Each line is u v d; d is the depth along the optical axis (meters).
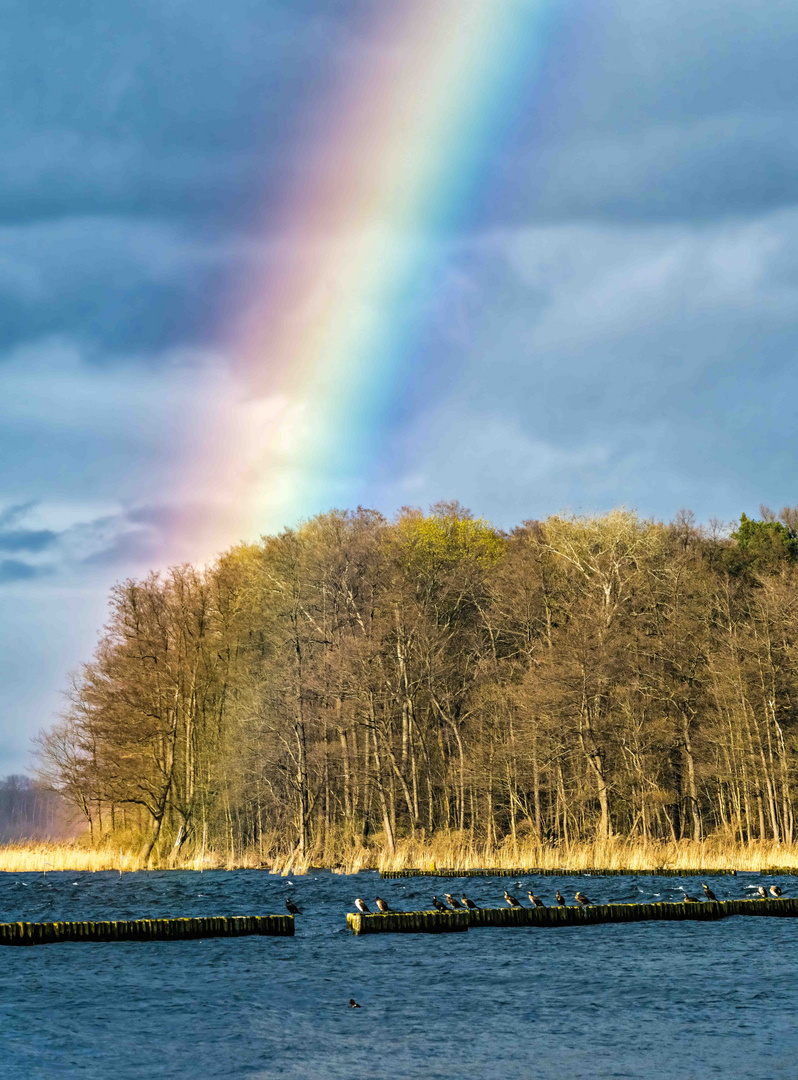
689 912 39.62
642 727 76.88
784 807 78.00
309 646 76.81
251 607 79.81
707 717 80.25
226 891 52.22
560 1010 24.30
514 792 79.31
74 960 30.59
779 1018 23.31
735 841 74.38
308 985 27.17
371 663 74.62
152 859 72.50
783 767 75.31
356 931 35.69
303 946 33.09
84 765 73.31
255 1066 20.14
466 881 55.62
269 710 72.62
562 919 37.69
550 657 76.50
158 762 75.56
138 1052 21.06
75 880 59.03
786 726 79.75
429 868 61.47
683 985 26.84
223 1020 23.59
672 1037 21.86
